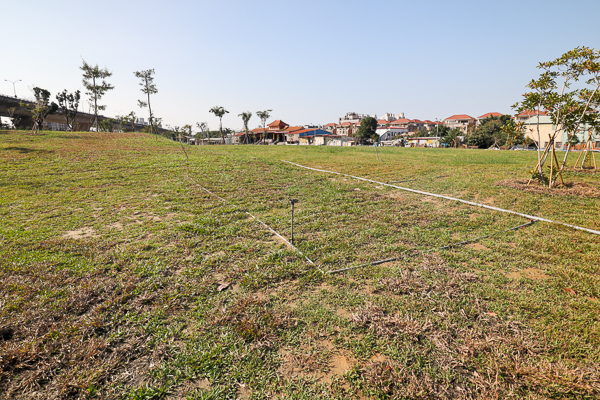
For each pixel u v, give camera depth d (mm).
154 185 11297
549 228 6820
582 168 14914
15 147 19422
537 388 2775
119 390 2752
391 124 122000
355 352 3205
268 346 3293
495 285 4434
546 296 4117
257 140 81875
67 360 3018
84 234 6543
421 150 33219
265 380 2881
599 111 9898
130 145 23625
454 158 22672
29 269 4770
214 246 5883
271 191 10680
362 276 4754
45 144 21719
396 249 5754
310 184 11984
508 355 3115
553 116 10789
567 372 2836
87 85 49688
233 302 4047
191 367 2996
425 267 4953
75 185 11125
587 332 3424
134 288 4320
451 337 3395
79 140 25203
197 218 7582
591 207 8406
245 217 7770
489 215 7906
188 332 3510
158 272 4816
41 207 8500
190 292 4266
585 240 6062
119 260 5168
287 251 5574
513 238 6277
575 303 3912
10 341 3234
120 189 10648
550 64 10023
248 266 5000
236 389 2814
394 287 4363
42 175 12617
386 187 11500
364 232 6645
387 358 3123
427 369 2977
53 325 3475
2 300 3896
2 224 7070
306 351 3238
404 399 2689
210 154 20328
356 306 3980
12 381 2793
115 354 3135
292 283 4562
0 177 12016
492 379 2863
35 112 32156
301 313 3811
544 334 3406
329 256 5371
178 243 5988
